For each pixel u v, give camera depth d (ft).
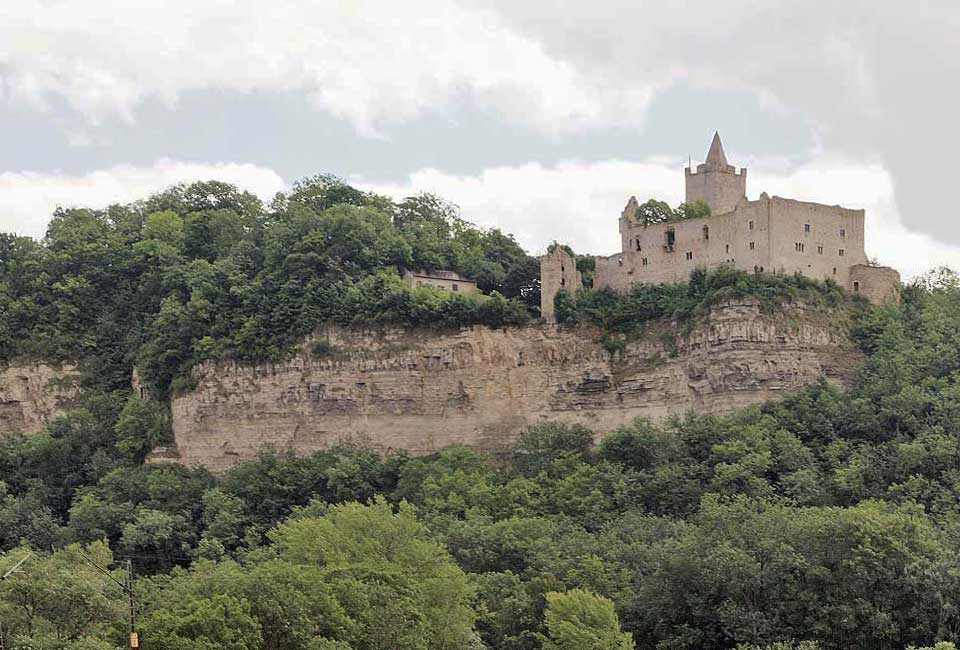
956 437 626.23
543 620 499.10
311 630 421.18
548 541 573.74
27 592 423.64
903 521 500.33
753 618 472.03
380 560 502.38
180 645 393.09
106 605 428.97
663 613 496.23
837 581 478.18
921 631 466.29
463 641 473.67
